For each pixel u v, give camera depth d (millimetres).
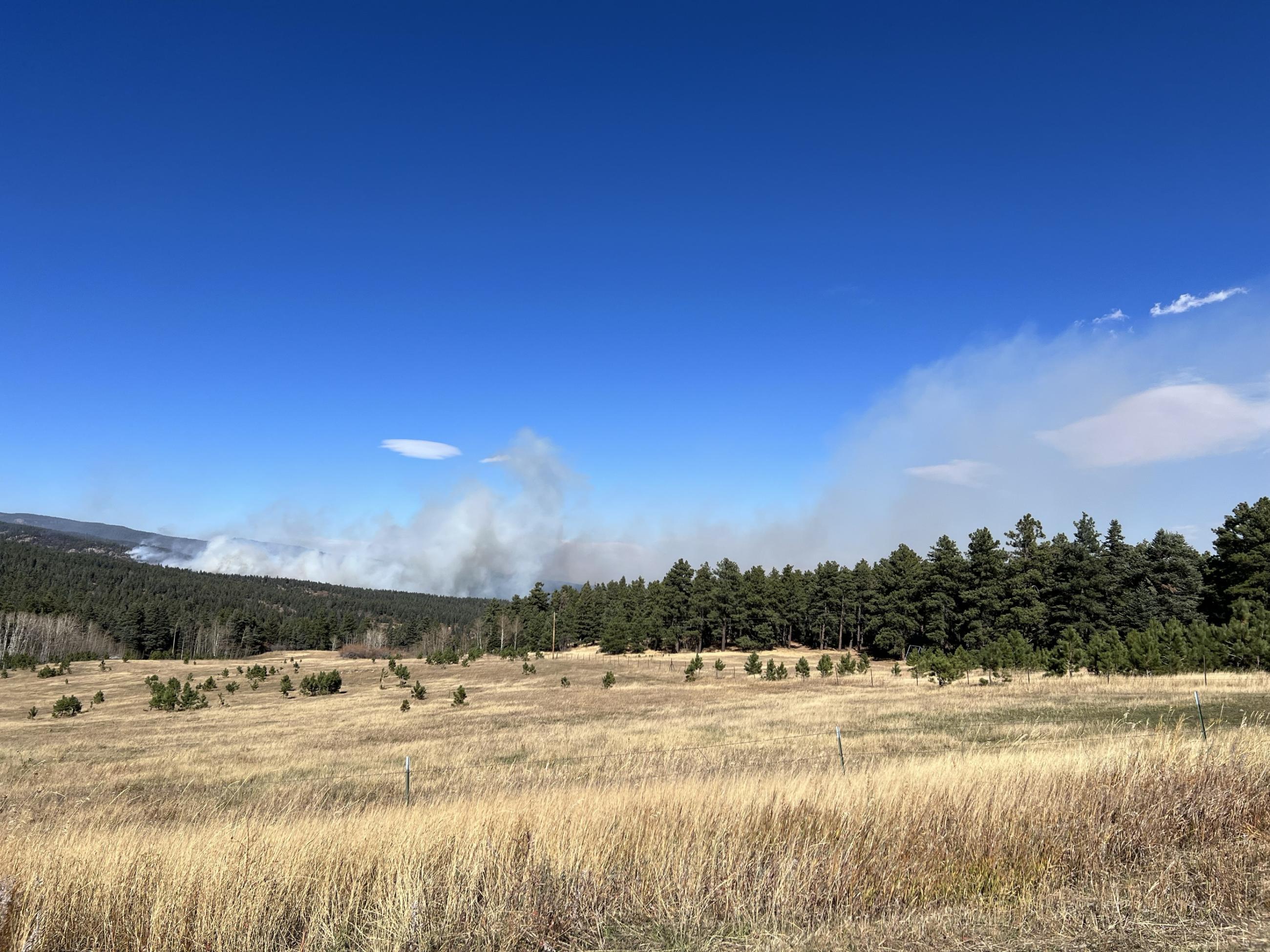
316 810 9500
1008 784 7461
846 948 4703
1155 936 4602
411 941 4992
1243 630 34156
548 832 6633
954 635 77125
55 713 46906
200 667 100688
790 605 99438
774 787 8008
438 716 38188
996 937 4742
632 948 4918
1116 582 67688
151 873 5727
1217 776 7605
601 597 125000
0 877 5332
